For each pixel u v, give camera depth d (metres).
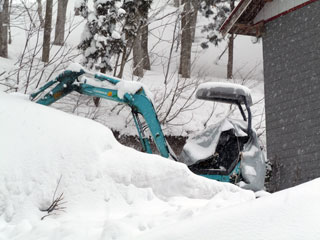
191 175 5.34
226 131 8.53
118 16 14.41
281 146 12.84
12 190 4.50
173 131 14.66
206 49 30.78
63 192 4.65
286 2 13.31
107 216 4.48
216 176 8.01
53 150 4.91
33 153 4.82
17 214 4.34
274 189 12.66
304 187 3.11
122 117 14.26
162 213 4.30
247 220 2.67
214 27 29.20
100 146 5.16
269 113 13.45
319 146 11.69
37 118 5.29
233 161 8.20
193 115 16.22
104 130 5.50
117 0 14.91
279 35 13.52
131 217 4.16
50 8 17.53
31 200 4.48
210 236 2.60
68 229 3.79
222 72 26.97
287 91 12.96
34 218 4.32
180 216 3.77
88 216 4.46
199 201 5.04
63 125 5.29
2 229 4.12
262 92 21.78
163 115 15.61
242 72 27.48
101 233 3.60
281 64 13.30
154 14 15.78
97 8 14.73
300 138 12.29
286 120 12.84
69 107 13.98
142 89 8.02
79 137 5.16
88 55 14.80
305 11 12.70
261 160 8.20
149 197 4.91
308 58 12.44
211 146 8.17
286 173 12.51
